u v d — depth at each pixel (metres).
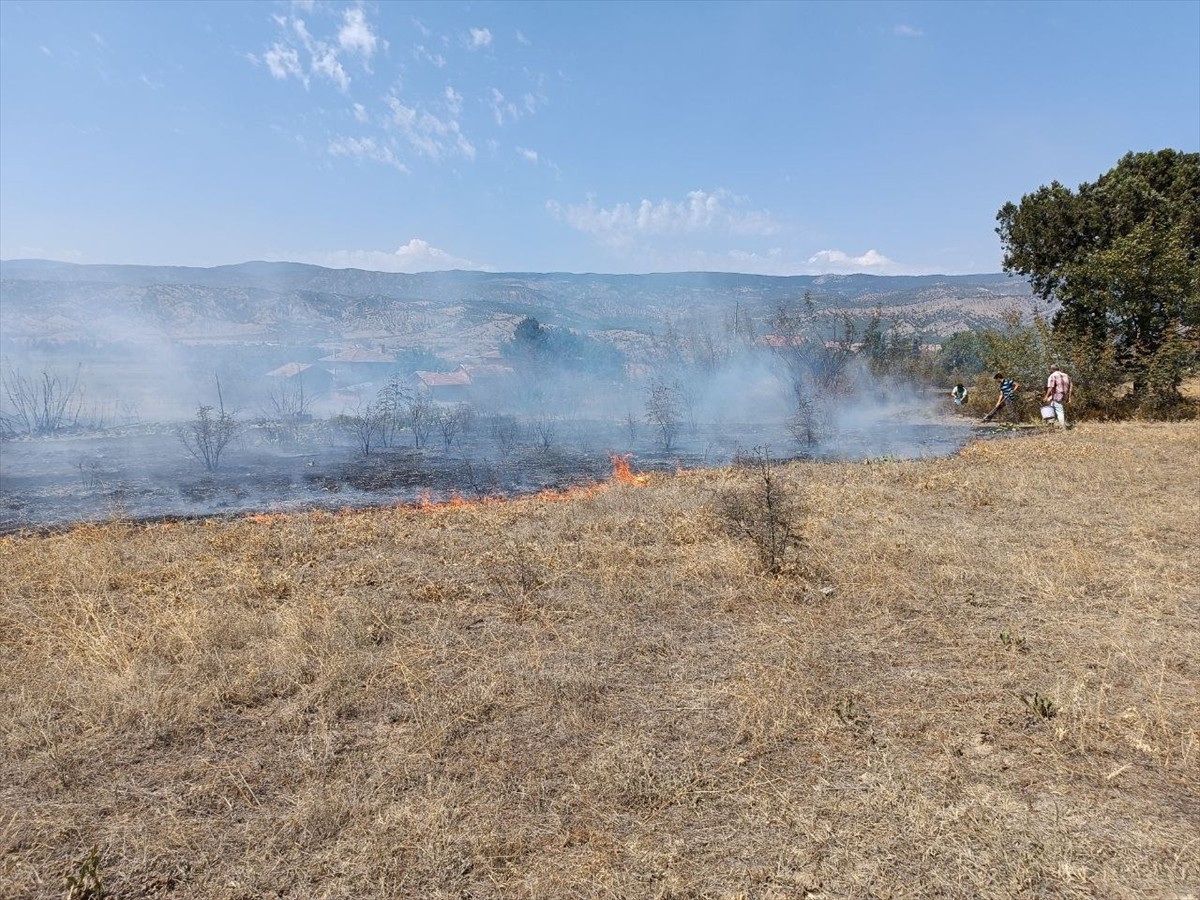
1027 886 2.28
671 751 3.12
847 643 4.27
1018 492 8.38
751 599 5.03
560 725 3.35
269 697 3.72
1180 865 2.35
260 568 6.09
